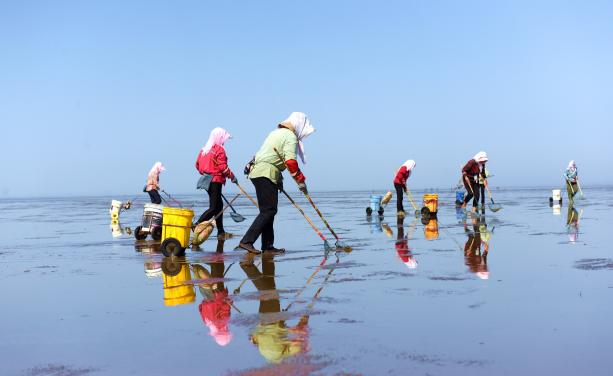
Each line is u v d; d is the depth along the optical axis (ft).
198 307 12.99
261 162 23.68
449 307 12.32
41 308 13.33
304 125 24.84
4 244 30.40
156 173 38.04
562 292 13.76
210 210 31.73
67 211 92.02
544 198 107.04
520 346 9.36
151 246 28.50
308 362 8.70
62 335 10.80
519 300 12.91
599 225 34.45
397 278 16.25
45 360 9.21
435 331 10.36
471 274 16.71
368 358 8.84
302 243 27.96
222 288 15.44
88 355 9.43
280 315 11.88
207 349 9.55
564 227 33.24
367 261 20.13
